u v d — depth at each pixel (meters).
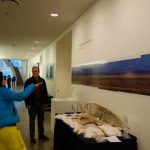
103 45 4.04
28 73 21.08
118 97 3.40
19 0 4.55
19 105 10.47
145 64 2.69
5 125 2.69
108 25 3.83
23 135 5.27
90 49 4.76
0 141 2.69
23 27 7.03
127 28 3.17
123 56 3.26
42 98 4.79
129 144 2.77
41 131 4.92
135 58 2.92
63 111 5.21
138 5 2.90
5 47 12.32
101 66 4.07
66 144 3.56
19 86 22.33
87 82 4.88
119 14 3.42
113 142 2.70
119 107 3.36
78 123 3.45
